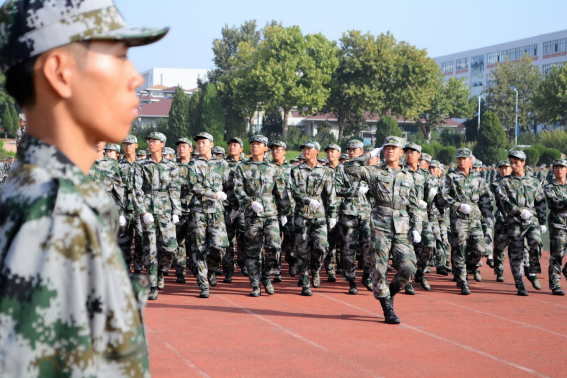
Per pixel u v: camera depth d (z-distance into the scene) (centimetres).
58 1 106
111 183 937
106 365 102
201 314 779
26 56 105
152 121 7606
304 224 967
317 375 523
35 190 100
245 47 6481
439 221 1253
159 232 905
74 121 109
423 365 568
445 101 7462
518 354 623
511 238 1020
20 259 96
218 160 935
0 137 6956
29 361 94
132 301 107
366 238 1019
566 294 1031
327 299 925
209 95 6128
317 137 6638
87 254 99
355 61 6162
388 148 753
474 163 1494
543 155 5625
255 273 929
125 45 113
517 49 10350
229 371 526
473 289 1065
